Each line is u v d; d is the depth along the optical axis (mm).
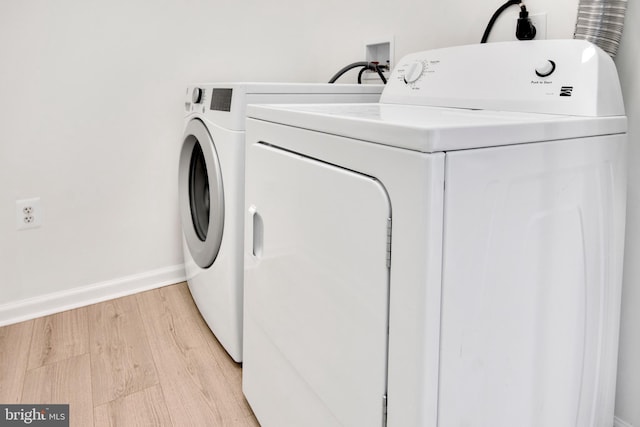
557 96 1028
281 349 1106
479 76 1234
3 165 1782
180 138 2148
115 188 2033
